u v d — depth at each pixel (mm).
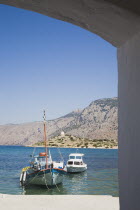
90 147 175500
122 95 2314
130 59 2127
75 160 37906
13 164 58312
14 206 7164
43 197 8461
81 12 1949
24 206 7203
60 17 2141
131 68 2107
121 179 2295
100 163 62969
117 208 7098
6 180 29812
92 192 23031
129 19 1845
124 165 2223
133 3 1679
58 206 7277
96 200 8125
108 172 41031
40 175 22844
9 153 116125
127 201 2145
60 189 24531
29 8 2094
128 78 2170
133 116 2049
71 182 29766
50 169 22750
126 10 1752
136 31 1960
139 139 1923
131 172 2064
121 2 1693
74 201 7934
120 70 2377
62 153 116875
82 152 124500
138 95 1961
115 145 181000
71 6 1889
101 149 160875
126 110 2205
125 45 2240
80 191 23766
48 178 22797
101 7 1797
